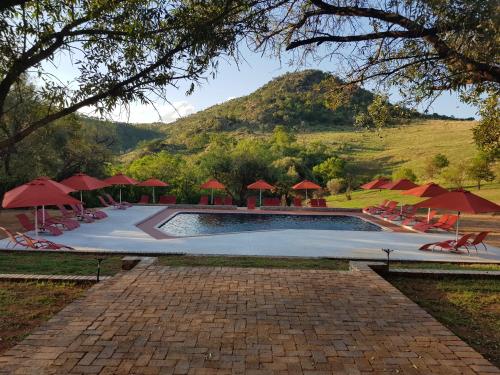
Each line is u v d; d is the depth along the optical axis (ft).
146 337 14.38
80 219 56.65
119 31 13.19
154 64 12.89
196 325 15.60
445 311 19.45
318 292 20.21
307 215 72.43
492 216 73.20
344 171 187.62
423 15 14.93
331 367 12.36
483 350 14.89
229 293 19.84
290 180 123.54
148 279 22.24
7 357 12.73
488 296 21.94
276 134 231.50
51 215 64.08
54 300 19.90
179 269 24.70
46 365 12.21
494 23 13.53
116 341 14.02
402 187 64.13
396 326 15.81
